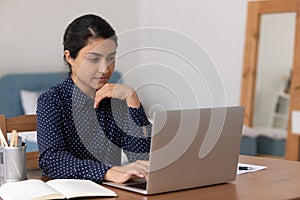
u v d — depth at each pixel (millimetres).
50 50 5379
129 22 5926
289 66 4898
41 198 1531
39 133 1919
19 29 5172
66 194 1584
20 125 2197
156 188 1653
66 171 1812
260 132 5102
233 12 5316
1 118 2148
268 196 1671
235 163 1839
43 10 5312
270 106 5055
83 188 1638
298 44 4801
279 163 2195
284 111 4965
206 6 5527
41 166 1893
